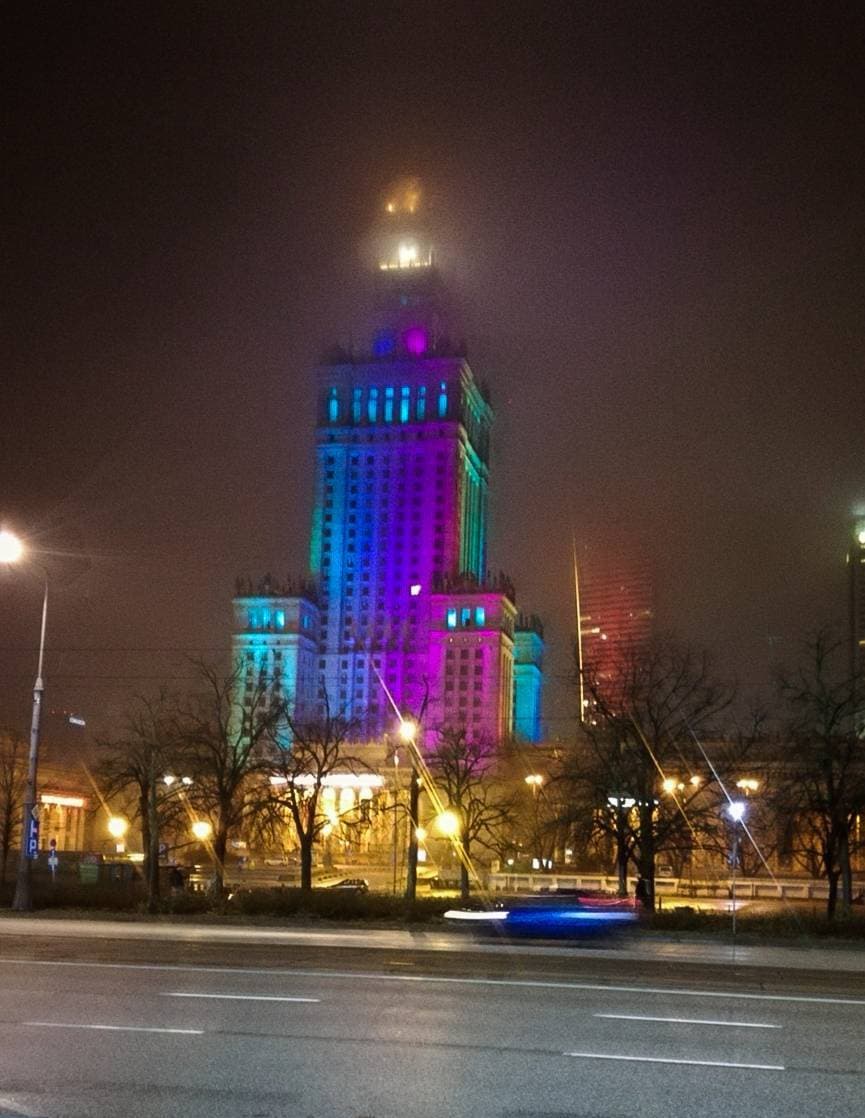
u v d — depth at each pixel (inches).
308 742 2901.1
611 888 2790.4
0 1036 554.6
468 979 802.2
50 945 1048.8
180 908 1563.7
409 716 3238.2
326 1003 669.9
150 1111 417.1
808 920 1396.4
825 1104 440.8
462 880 2581.2
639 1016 643.5
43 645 1610.5
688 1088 463.8
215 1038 551.5
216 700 2534.5
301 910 1525.6
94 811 3582.7
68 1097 436.1
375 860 4458.7
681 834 1785.2
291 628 7593.5
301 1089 451.5
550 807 2536.9
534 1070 491.8
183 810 2230.6
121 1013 623.5
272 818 2138.3
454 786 3326.8
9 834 2886.3
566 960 979.3
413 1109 424.8
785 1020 641.0
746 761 1951.3
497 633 7391.7
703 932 1323.8
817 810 1642.5
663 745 1836.9
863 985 836.0
